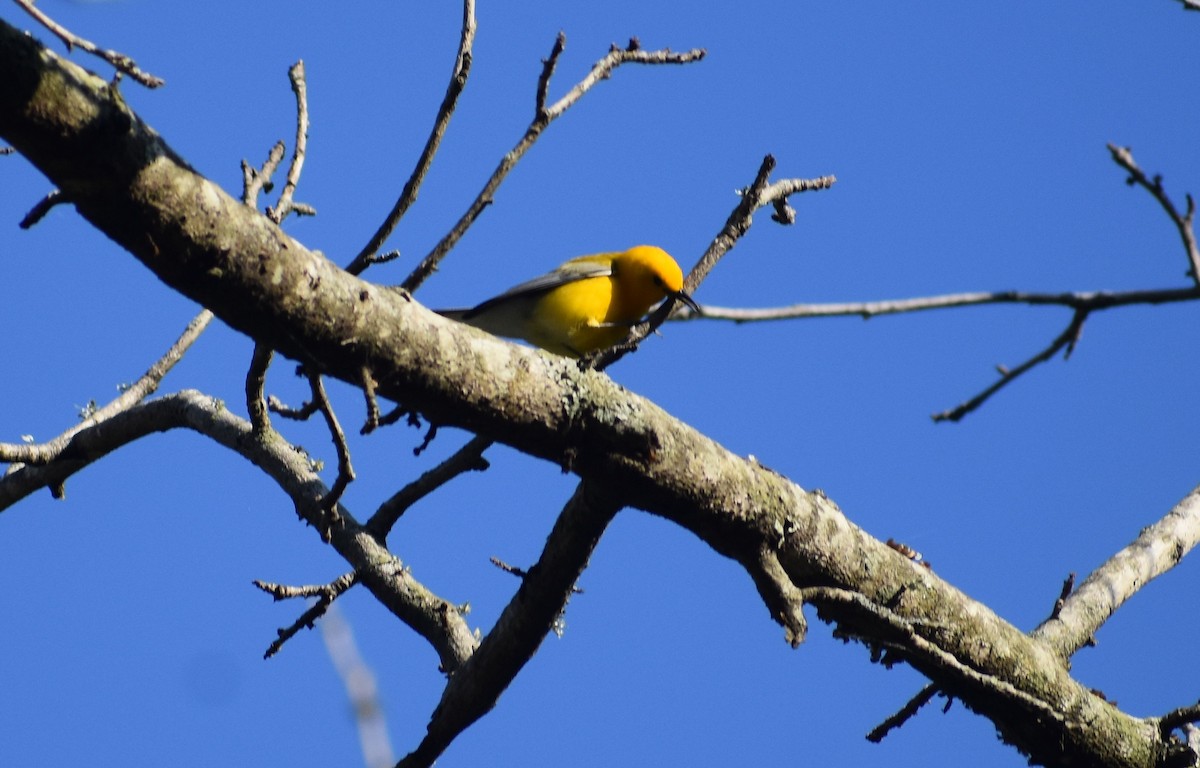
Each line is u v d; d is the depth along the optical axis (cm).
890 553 930
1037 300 801
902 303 823
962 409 856
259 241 652
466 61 821
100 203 611
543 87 875
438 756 996
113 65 642
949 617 945
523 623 916
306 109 957
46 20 632
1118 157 778
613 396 788
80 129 580
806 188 1045
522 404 757
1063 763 994
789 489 878
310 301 673
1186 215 770
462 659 1109
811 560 886
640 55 937
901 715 1013
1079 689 1003
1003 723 1001
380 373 714
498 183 867
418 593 1138
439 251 859
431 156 827
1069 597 1130
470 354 736
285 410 1109
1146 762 1009
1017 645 978
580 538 867
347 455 828
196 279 648
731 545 862
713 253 982
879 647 975
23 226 613
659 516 856
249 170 800
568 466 792
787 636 855
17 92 562
